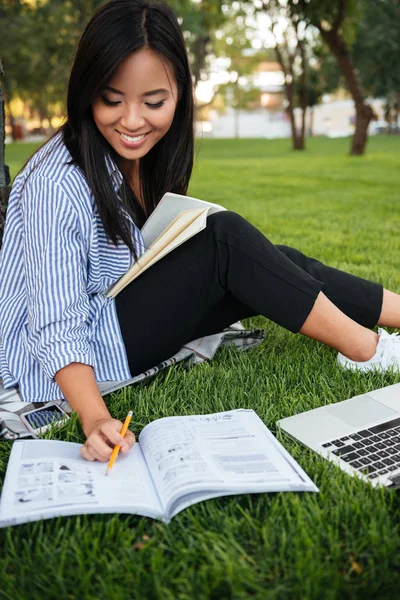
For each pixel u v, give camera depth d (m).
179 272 1.64
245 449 1.38
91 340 1.65
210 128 48.06
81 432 1.56
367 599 1.03
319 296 1.68
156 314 1.66
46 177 1.48
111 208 1.54
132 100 1.45
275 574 1.09
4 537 1.20
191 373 1.89
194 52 19.17
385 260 3.54
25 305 1.66
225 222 1.63
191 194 7.43
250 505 1.26
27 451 1.35
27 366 1.67
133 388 1.81
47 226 1.47
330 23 12.42
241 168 12.06
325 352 2.08
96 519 1.22
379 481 1.30
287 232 4.59
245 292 1.65
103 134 1.53
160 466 1.31
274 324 2.43
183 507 1.19
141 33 1.39
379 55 18.20
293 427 1.54
